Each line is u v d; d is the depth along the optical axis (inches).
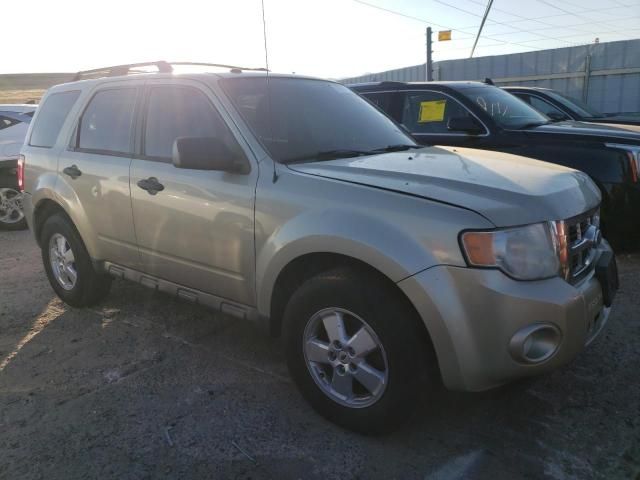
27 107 343.3
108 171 160.9
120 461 109.3
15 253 273.0
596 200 125.5
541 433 115.0
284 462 108.1
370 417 111.3
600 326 116.9
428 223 100.8
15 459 110.0
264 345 160.6
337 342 114.4
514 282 98.3
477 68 649.6
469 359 99.2
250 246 126.3
